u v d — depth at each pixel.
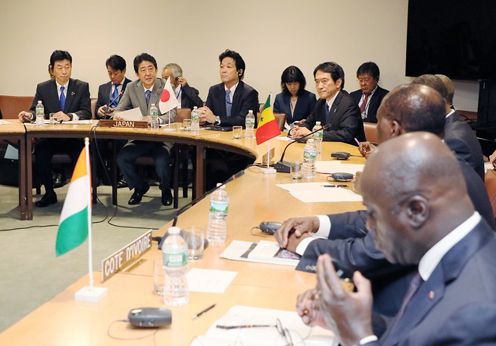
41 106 4.91
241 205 2.54
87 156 1.59
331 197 2.70
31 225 4.51
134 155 5.14
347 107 4.61
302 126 4.82
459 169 1.05
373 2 6.03
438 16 5.52
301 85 5.91
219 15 6.52
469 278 1.03
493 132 5.16
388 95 1.97
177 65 6.13
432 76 2.76
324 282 1.11
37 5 6.91
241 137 4.59
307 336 1.36
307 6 6.24
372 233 1.11
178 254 1.54
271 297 1.59
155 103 5.49
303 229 2.01
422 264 1.08
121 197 5.55
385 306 1.62
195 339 1.33
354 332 1.08
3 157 5.90
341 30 6.17
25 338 1.33
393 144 1.05
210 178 5.18
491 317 0.96
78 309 1.48
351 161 3.71
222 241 2.03
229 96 5.39
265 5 6.38
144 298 1.56
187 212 2.40
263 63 6.47
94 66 6.91
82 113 5.36
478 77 5.29
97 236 4.27
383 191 1.03
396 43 6.01
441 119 1.89
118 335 1.35
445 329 0.99
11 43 7.03
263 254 1.90
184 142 4.65
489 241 1.06
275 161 3.57
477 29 5.25
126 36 6.78
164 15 6.66
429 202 1.02
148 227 4.54
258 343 1.33
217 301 1.55
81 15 6.84
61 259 3.76
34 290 3.27
